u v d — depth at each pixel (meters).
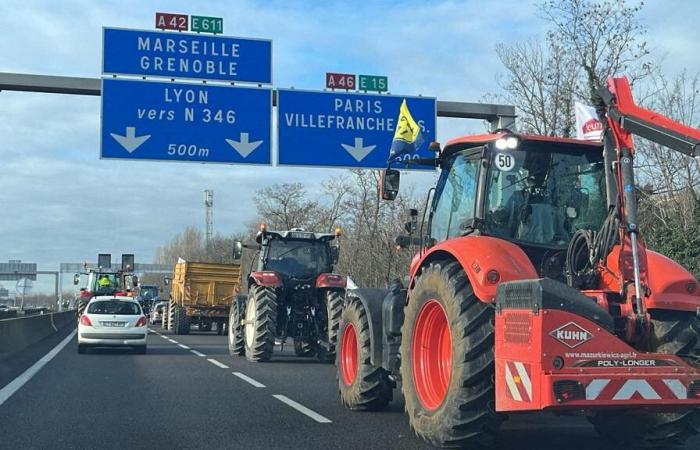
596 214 7.33
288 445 7.19
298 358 17.39
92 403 9.91
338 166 17.36
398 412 9.17
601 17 21.30
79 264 102.62
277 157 17.00
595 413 5.94
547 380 5.39
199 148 16.52
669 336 5.95
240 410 9.32
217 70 16.61
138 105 16.20
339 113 17.50
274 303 16.05
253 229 63.84
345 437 7.57
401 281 8.71
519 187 7.27
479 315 6.35
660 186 19.03
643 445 6.86
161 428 8.09
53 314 33.50
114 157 15.98
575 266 6.75
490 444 6.70
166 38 16.34
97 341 18.00
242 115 16.84
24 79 15.36
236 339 17.75
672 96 19.73
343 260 38.56
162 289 56.91
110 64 16.00
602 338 5.54
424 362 7.22
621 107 6.38
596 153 7.43
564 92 22.38
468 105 17.70
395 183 8.91
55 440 7.46
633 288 6.09
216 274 29.55
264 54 16.94
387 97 17.78
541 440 7.47
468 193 7.69
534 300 5.57
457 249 6.76
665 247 17.48
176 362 16.09
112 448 7.09
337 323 15.51
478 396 6.30
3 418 8.73
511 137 7.15
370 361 8.84
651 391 5.52
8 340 18.70
